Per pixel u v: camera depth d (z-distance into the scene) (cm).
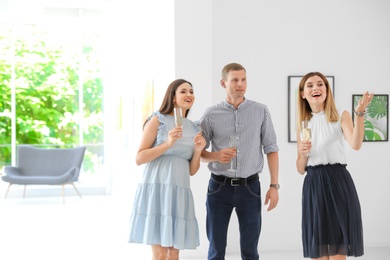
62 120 1334
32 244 729
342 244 439
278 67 707
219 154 440
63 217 965
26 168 1247
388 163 734
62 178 1169
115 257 656
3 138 1308
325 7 715
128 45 1013
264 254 682
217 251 462
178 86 441
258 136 462
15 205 1126
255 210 460
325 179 442
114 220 928
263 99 705
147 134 439
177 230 429
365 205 731
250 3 699
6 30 1300
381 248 718
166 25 693
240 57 698
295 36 710
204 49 661
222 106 463
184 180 437
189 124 448
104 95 1330
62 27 1319
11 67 1307
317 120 449
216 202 460
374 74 727
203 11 660
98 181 1327
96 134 1344
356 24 722
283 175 709
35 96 1323
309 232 447
